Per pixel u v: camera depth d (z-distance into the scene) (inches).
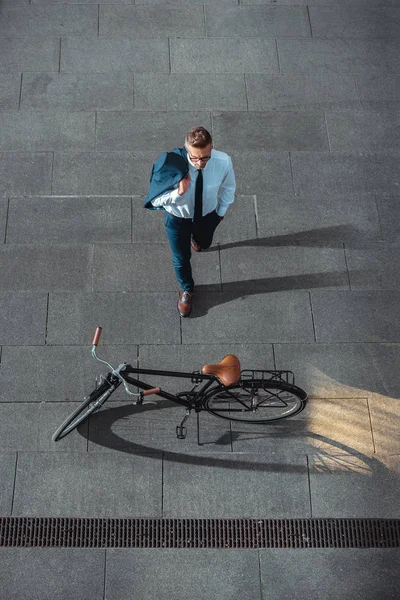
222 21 245.3
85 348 191.6
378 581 168.6
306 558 170.6
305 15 247.9
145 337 193.3
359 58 240.2
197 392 173.2
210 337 193.9
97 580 166.7
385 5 248.8
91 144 221.1
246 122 227.1
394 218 213.6
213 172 153.5
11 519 173.3
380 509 175.9
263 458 180.4
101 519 173.6
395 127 228.4
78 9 245.3
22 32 240.1
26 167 216.7
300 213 213.3
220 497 176.2
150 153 220.4
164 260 204.4
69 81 231.6
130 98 229.5
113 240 206.7
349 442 182.4
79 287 199.6
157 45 239.6
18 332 193.0
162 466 178.9
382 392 188.5
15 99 227.9
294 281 202.7
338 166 221.0
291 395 173.9
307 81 235.1
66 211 210.4
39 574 167.2
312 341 194.4
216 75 235.0
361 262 206.2
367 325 197.0
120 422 183.5
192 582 167.0
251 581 167.5
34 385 186.9
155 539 171.8
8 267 201.5
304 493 177.2
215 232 208.8
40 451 179.8
